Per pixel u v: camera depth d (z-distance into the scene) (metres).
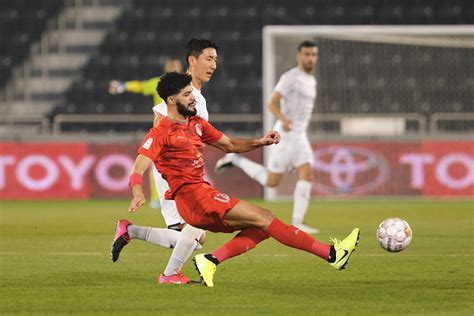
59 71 105.75
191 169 26.00
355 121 81.12
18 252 37.53
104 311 22.66
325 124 85.12
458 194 76.44
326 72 88.25
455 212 61.38
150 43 105.81
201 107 30.14
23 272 30.83
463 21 104.88
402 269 31.36
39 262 33.88
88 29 109.31
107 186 78.06
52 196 77.94
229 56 103.44
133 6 109.44
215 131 26.89
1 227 50.34
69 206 69.50
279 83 48.69
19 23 109.31
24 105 102.69
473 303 23.81
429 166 76.69
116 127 96.81
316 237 44.25
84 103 100.25
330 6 106.38
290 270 31.09
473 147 76.44
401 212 61.62
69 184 78.06
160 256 35.75
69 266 32.56
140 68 103.69
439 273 30.27
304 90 48.69
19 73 105.81
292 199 76.44
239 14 107.00
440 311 22.50
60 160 78.12
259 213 25.94
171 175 26.03
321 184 77.12
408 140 76.88
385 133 79.56
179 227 30.89
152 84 61.16
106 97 100.56
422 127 80.00
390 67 90.88
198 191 25.88
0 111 102.31
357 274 30.03
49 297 25.06
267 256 35.47
